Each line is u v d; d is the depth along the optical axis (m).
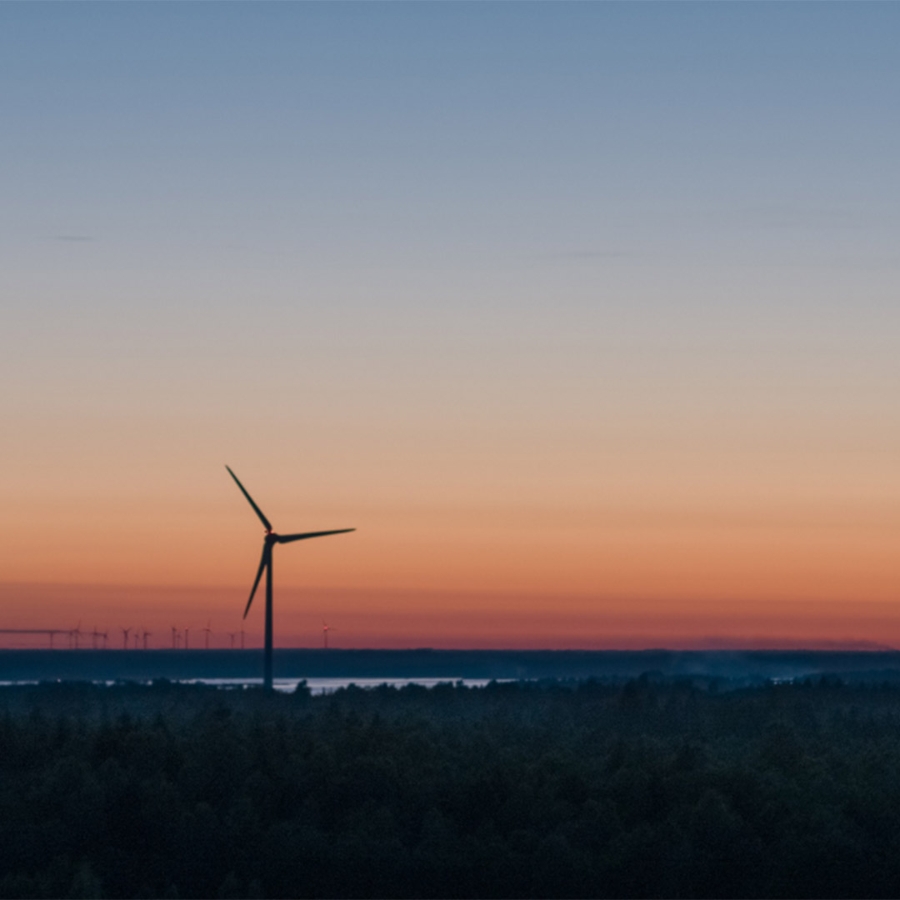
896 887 112.62
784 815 120.81
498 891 108.12
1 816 112.50
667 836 112.69
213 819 111.81
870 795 124.62
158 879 108.81
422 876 108.88
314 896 108.69
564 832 114.31
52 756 130.62
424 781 124.00
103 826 112.06
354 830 113.44
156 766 127.06
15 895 100.62
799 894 111.31
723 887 111.19
